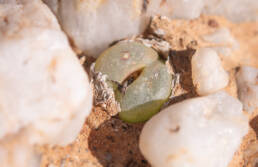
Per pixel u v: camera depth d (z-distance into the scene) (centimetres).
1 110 20
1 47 20
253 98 23
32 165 20
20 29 21
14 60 20
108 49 23
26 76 20
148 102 22
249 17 25
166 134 20
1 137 20
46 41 21
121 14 23
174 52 23
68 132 21
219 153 21
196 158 20
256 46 25
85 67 23
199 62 23
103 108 22
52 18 22
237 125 21
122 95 22
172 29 24
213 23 25
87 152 21
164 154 20
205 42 24
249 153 22
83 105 21
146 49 23
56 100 20
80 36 23
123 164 21
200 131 20
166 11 24
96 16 23
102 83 22
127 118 22
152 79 22
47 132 20
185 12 24
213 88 23
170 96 23
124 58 22
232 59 24
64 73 20
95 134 22
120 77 22
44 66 20
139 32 24
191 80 23
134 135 22
